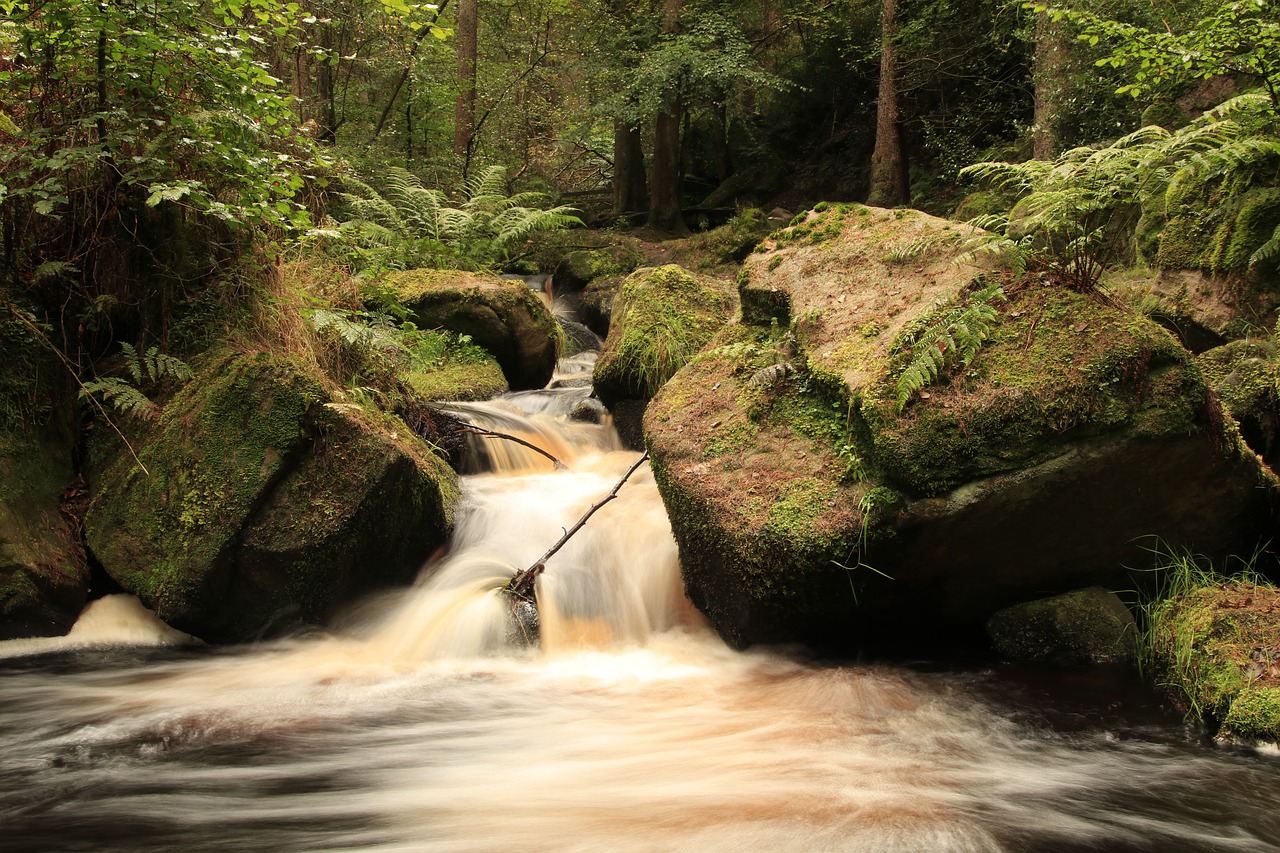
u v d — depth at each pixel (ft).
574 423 25.70
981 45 51.62
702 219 68.59
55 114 17.12
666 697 14.08
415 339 28.71
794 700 13.74
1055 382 13.16
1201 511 14.10
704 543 15.12
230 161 17.22
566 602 17.16
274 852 9.36
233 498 15.72
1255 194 19.33
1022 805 10.24
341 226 24.39
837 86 72.74
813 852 9.24
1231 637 12.61
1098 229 14.42
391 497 16.38
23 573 15.65
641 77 60.90
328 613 16.90
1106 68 36.06
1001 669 14.56
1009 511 13.37
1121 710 12.95
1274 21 17.12
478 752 12.07
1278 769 10.93
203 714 13.38
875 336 15.47
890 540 13.51
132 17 16.17
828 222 19.30
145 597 15.99
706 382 17.62
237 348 17.92
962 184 51.06
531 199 67.05
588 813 10.24
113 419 17.34
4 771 11.36
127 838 9.62
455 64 58.34
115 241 17.87
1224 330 19.45
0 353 16.35
